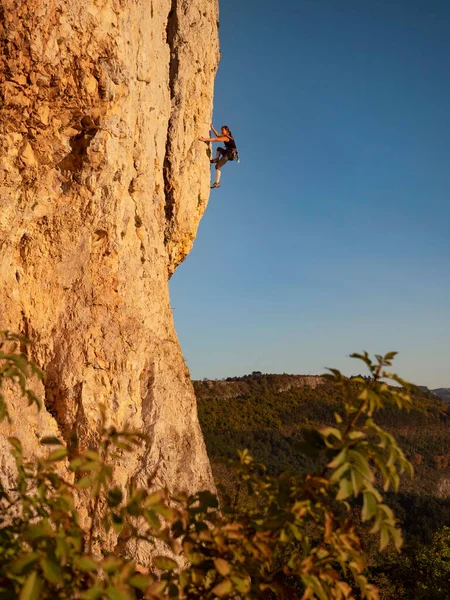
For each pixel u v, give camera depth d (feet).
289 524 7.95
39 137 28.19
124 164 31.86
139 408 30.60
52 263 29.66
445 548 58.70
